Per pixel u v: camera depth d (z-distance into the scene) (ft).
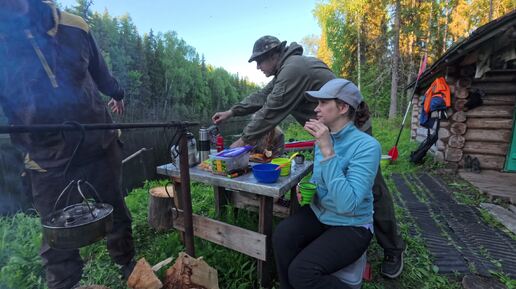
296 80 6.02
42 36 4.17
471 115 15.94
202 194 12.51
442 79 16.40
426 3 49.42
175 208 7.24
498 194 11.85
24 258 7.57
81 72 4.76
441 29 56.08
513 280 6.45
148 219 9.09
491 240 8.42
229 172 5.97
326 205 4.94
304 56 6.41
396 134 34.96
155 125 4.47
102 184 5.39
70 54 4.56
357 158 4.66
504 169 15.40
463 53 12.78
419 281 6.58
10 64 4.07
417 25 49.78
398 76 53.47
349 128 4.93
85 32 4.94
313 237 5.16
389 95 57.21
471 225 9.49
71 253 5.20
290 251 4.95
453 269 6.95
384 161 18.72
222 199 8.86
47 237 3.23
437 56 55.47
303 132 37.32
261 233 5.93
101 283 6.44
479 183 13.50
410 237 8.57
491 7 53.01
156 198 8.52
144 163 24.71
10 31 3.91
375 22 56.03
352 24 59.88
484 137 15.76
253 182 5.59
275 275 6.35
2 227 9.73
